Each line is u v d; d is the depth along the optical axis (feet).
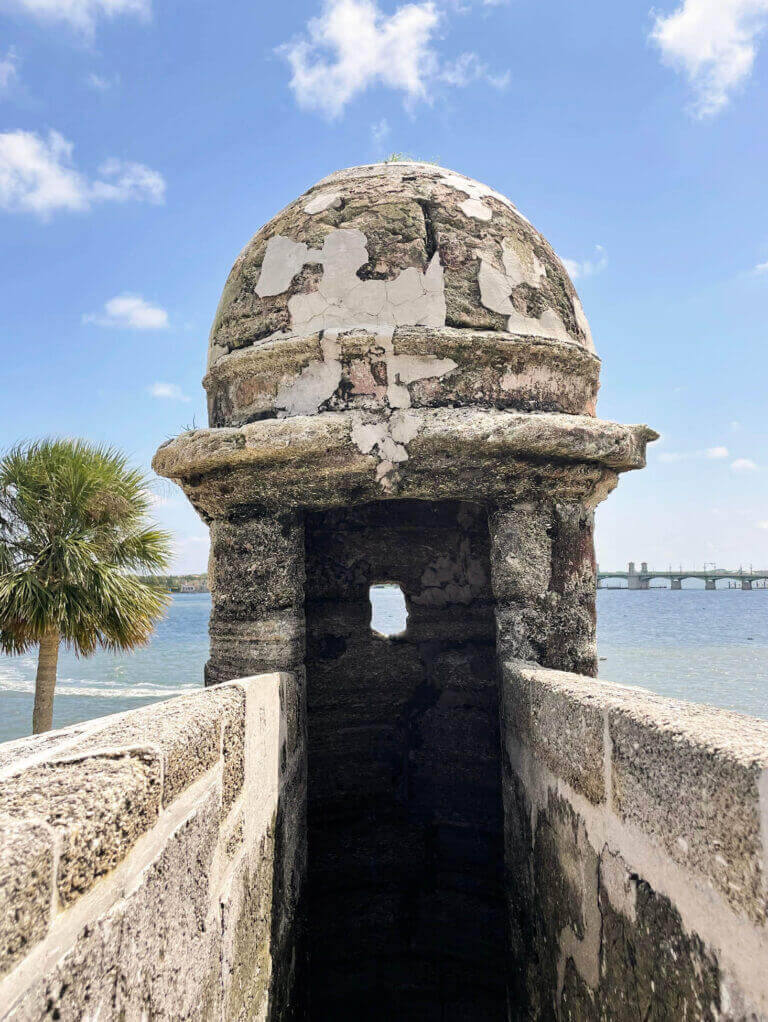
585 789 6.66
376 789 14.44
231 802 6.36
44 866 3.18
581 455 10.45
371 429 10.27
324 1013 13.29
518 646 10.59
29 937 3.04
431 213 11.49
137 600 28.60
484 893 13.53
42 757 4.38
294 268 11.30
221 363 11.65
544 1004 8.18
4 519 27.48
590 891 6.56
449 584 14.94
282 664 10.61
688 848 4.71
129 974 4.01
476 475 10.48
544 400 11.14
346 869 13.92
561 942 7.48
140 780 4.24
